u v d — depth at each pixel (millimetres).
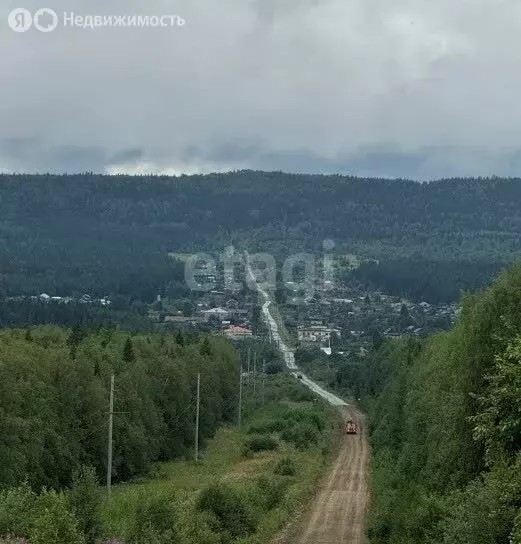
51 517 25703
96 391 63250
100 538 27875
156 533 30531
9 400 50906
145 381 73812
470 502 21688
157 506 33812
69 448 58656
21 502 30922
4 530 28609
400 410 63219
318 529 40969
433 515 28203
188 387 83688
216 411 95750
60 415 58812
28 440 52219
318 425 94500
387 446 67000
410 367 63594
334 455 76688
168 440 79250
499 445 21500
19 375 55281
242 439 87062
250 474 62375
